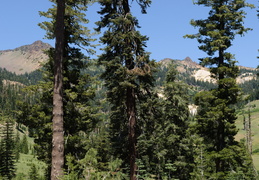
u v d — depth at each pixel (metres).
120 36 15.17
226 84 17.59
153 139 16.38
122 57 15.47
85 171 7.90
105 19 16.58
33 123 15.12
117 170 9.99
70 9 16.33
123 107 17.36
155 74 15.76
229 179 15.23
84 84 16.62
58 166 9.69
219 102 17.23
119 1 15.76
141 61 14.84
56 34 10.62
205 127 17.88
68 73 16.50
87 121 15.89
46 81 16.59
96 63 16.58
